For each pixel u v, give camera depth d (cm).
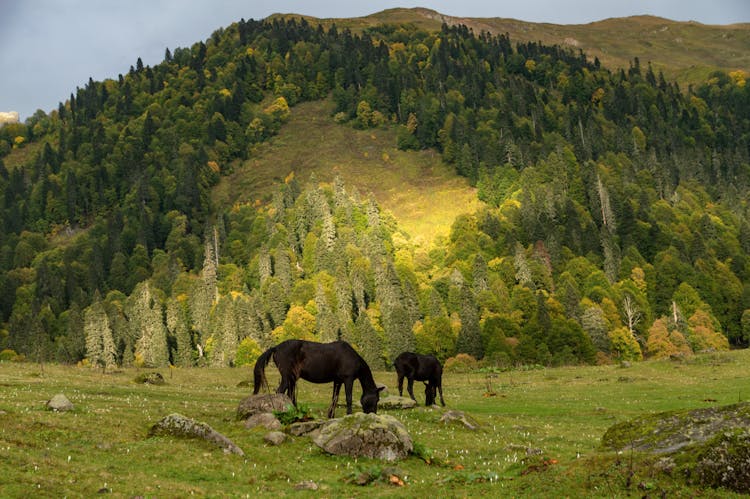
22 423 2025
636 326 14550
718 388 4772
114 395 3516
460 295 13950
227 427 2338
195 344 16088
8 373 4562
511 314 14212
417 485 1592
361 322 13262
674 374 5819
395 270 16275
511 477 1519
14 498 1280
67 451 1769
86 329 13950
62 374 4856
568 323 12381
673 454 1333
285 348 2509
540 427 3020
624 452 1455
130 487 1460
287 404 2445
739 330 16325
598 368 6688
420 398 4603
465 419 2775
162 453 1831
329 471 1803
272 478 1692
